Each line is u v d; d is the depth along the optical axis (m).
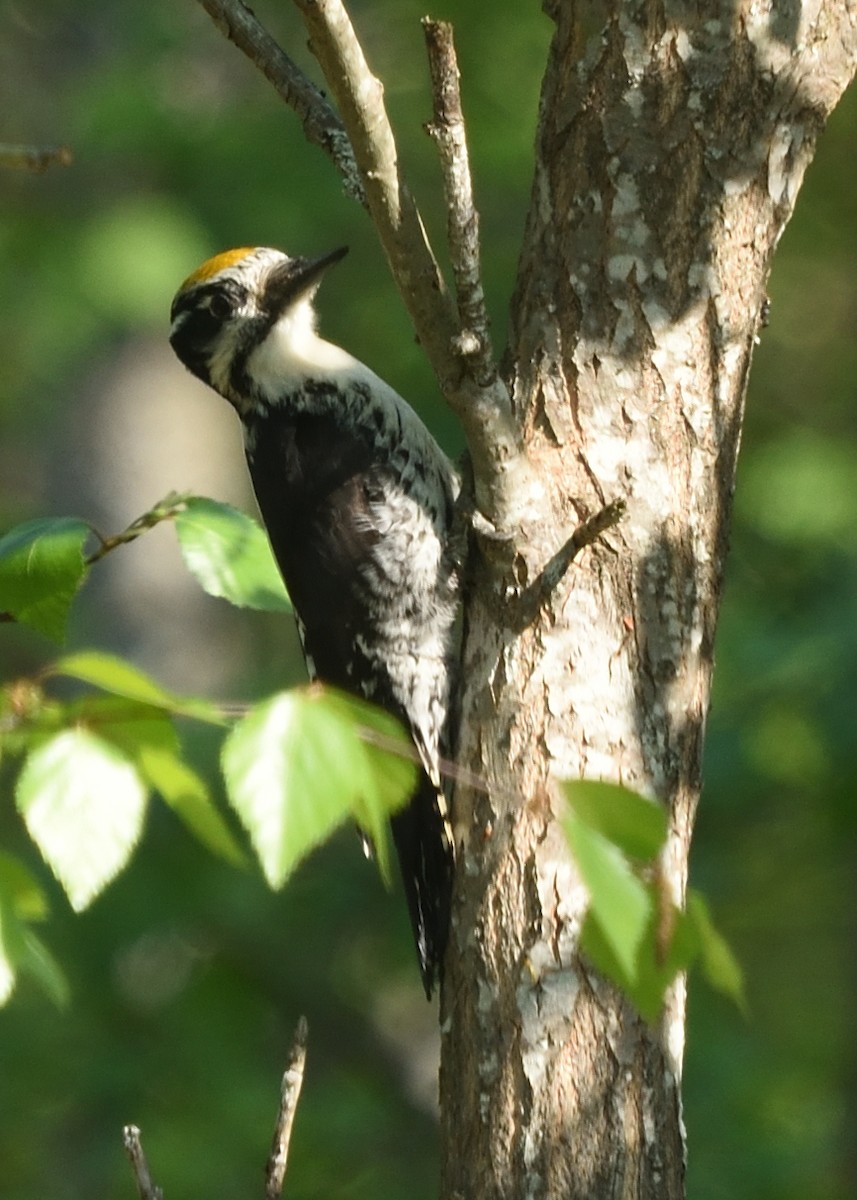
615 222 7.41
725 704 16.69
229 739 4.43
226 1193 18.19
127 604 23.75
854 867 18.09
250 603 6.05
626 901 4.35
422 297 6.97
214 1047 19.11
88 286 20.55
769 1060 19.14
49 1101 18.64
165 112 21.08
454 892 7.38
